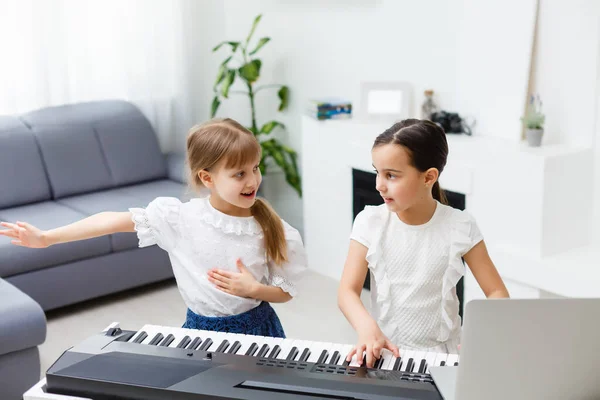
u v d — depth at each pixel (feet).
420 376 4.65
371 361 4.91
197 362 4.86
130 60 14.85
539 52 10.37
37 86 13.91
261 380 4.57
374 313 6.04
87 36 14.35
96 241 11.57
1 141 12.85
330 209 12.72
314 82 14.28
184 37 15.37
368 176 11.70
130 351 5.05
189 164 6.22
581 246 10.09
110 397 4.68
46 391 4.83
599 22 9.52
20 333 8.62
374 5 12.73
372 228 5.84
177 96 15.65
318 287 12.57
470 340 3.78
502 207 9.86
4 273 10.81
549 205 9.51
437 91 11.93
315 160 12.85
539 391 3.89
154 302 12.07
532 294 9.75
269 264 6.47
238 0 15.40
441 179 10.46
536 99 10.50
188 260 6.32
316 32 13.97
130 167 14.14
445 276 5.68
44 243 5.92
